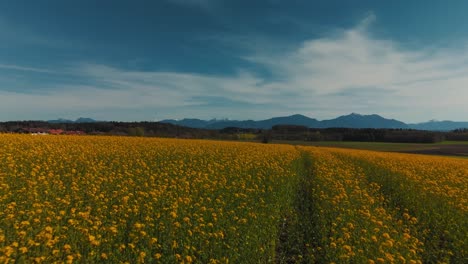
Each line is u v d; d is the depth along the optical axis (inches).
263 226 361.1
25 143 841.5
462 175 807.7
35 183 412.8
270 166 717.9
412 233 387.5
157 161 726.5
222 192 459.5
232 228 314.3
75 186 429.1
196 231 304.2
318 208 450.9
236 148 1149.1
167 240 290.4
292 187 609.6
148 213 341.4
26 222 272.7
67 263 225.5
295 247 365.7
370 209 442.0
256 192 471.5
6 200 366.3
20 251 236.4
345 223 374.9
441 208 460.4
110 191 447.5
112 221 316.8
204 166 677.3
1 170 495.8
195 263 277.1
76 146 859.4
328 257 309.6
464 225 398.3
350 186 552.7
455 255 345.4
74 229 294.0
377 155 1283.2
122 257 261.9
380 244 307.6
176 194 420.2
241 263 283.1
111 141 1120.8
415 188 573.0
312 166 929.5
